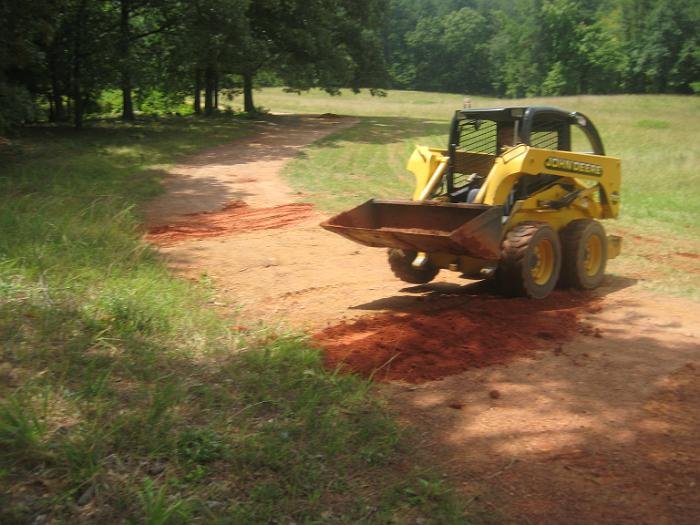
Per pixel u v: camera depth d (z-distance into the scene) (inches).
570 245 366.6
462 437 205.8
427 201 350.3
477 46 4557.1
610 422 217.0
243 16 1379.2
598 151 401.1
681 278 412.5
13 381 195.9
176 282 350.9
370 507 163.8
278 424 195.5
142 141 1154.0
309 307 342.3
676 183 852.6
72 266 326.6
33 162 837.8
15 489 151.9
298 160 1045.8
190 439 178.5
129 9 1306.6
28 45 868.0
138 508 151.9
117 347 234.2
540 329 303.0
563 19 3115.2
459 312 323.3
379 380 245.0
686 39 2950.3
